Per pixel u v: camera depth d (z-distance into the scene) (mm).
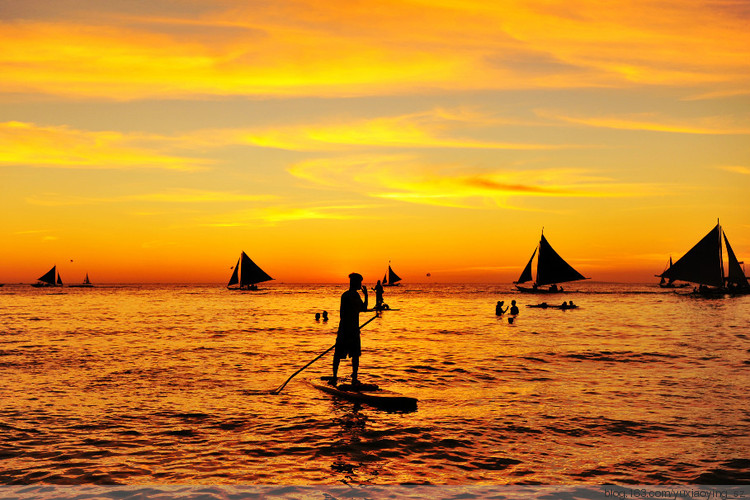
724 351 20828
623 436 8898
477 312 54750
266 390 12930
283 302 84312
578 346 22859
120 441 8531
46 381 13961
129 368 16312
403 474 7090
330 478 6902
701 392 12656
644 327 33875
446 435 9000
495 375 15367
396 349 21953
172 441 8570
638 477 6953
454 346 23062
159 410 10750
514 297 109438
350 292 13219
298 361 18172
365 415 10430
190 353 20234
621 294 130625
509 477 6980
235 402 11570
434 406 11289
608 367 16781
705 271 90875
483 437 8883
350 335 13031
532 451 8117
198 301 87438
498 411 10781
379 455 7906
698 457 7789
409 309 61500
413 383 14086
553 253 104875
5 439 8555
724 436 8867
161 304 73250
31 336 26594
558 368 16641
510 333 29734
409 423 9820
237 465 7414
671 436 8883
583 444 8477
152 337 26578
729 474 7062
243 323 37375
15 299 92625
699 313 51344
